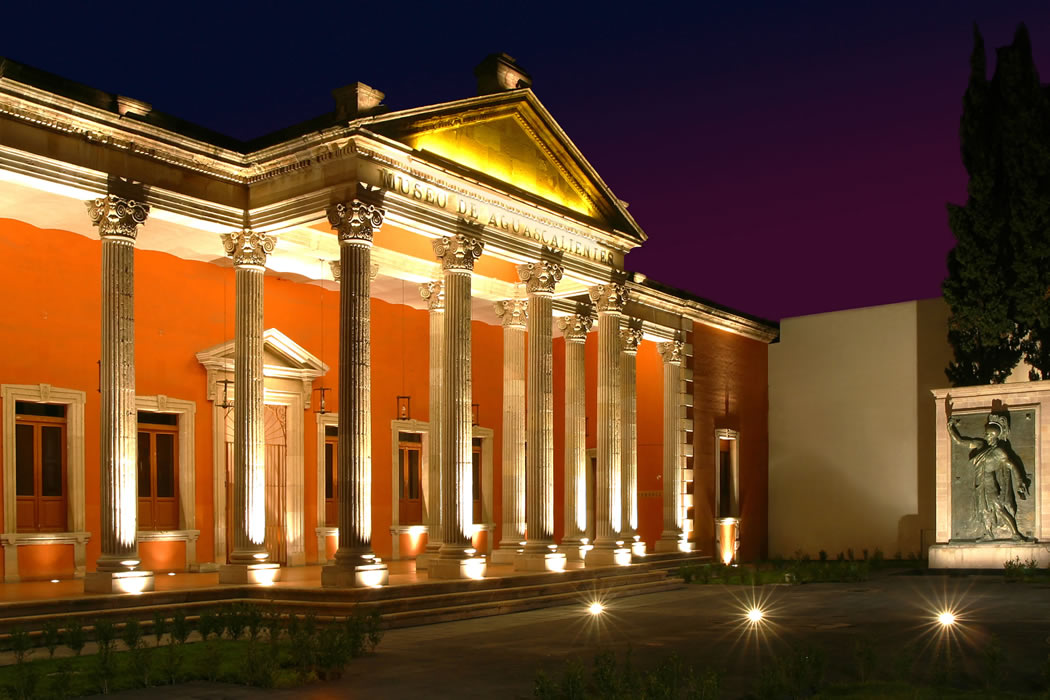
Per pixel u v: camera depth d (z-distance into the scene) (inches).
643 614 818.8
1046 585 954.1
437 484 1043.9
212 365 1003.3
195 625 692.7
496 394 1366.9
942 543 1150.3
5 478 837.8
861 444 1499.8
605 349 1122.7
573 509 1115.9
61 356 887.1
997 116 1243.8
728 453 1507.1
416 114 863.1
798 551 1533.0
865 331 1513.3
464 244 910.4
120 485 741.9
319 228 920.9
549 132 1026.7
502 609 836.6
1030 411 1098.1
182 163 819.4
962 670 520.1
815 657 487.8
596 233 1087.0
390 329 1216.2
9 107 703.1
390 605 754.8
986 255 1237.1
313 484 1109.1
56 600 669.3
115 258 758.5
